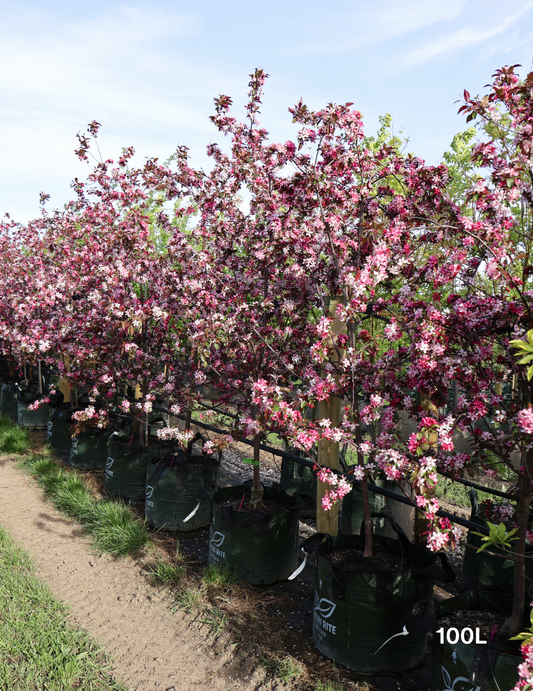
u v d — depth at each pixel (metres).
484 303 2.51
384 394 3.06
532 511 3.51
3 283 8.85
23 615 3.48
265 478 6.78
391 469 2.59
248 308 4.02
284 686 2.87
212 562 4.07
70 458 6.90
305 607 3.68
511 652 2.29
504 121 2.98
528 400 2.45
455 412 2.57
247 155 4.02
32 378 9.57
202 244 4.70
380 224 2.87
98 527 4.81
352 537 3.46
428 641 3.32
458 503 5.96
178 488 4.79
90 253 6.46
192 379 4.95
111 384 5.85
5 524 5.04
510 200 2.36
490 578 3.68
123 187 5.91
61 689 2.84
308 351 3.94
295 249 3.60
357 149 3.24
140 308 4.84
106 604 3.75
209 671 3.04
